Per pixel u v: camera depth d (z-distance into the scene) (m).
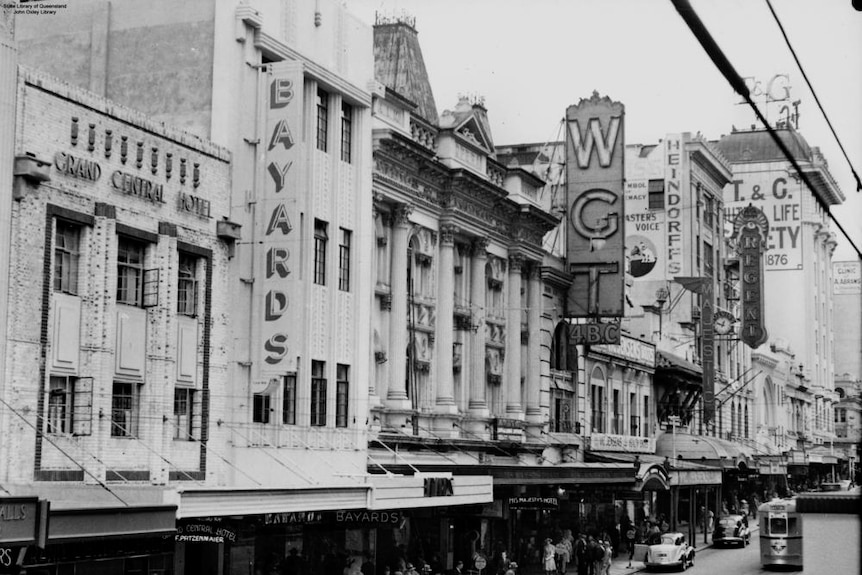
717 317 87.62
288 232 32.06
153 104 33.00
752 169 132.00
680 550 51.88
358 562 37.91
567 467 47.69
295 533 35.34
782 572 50.81
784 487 104.69
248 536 32.97
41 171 25.42
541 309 56.09
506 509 46.38
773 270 133.38
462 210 47.78
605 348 64.94
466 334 48.97
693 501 63.19
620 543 60.62
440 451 45.06
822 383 137.88
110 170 28.02
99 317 27.30
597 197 59.94
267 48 33.50
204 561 30.95
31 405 25.39
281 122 32.47
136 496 26.14
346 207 37.19
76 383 26.95
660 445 73.06
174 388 29.81
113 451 27.67
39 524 21.48
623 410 68.12
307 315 34.06
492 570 45.28
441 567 42.50
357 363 37.19
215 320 31.44
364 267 37.75
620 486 54.44
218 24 32.66
